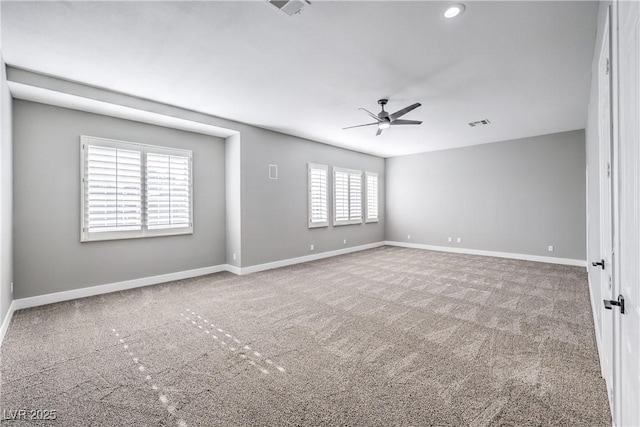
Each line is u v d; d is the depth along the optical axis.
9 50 2.85
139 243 4.69
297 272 5.59
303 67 3.23
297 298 4.08
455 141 6.88
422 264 6.22
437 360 2.46
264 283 4.84
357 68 3.26
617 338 1.31
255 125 5.56
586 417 1.78
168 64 3.16
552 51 2.90
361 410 1.88
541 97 4.11
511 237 6.78
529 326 3.10
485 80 3.57
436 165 7.98
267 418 1.82
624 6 1.09
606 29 1.62
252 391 2.08
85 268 4.17
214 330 3.08
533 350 2.60
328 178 7.21
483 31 2.58
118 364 2.44
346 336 2.92
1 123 2.87
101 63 3.13
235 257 5.56
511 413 1.83
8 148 3.28
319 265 6.20
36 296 3.78
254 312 3.58
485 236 7.16
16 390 2.10
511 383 2.13
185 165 5.18
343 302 3.91
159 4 2.22
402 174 8.69
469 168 7.39
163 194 4.91
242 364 2.43
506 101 4.27
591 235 3.37
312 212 6.75
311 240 6.78
